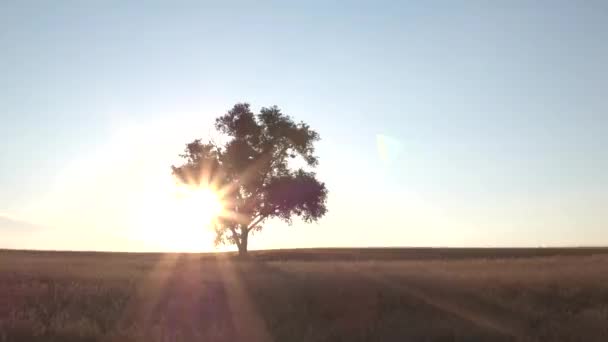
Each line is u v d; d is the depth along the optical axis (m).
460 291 19.95
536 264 31.95
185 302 18.55
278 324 16.41
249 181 56.56
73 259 42.09
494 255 59.97
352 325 15.91
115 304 18.08
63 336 14.74
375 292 19.80
